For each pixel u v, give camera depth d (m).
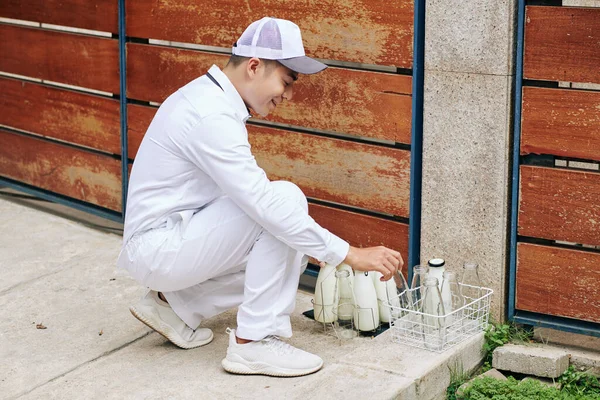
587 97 4.09
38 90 6.45
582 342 4.49
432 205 4.59
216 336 4.42
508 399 4.05
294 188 4.08
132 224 3.97
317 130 4.97
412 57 4.49
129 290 5.08
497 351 4.40
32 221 6.25
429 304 4.18
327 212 5.02
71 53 6.13
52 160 6.50
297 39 3.80
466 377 4.27
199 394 3.84
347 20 4.68
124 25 5.74
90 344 4.41
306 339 4.41
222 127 3.73
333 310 4.43
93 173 6.23
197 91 3.86
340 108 4.82
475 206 4.46
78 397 3.89
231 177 3.73
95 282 5.20
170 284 3.98
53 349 4.38
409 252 4.70
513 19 4.18
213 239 3.86
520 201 4.35
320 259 3.83
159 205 3.92
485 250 4.48
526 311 4.49
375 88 4.65
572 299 4.33
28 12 6.34
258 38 3.76
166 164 3.88
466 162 4.43
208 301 4.16
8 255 5.61
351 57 4.71
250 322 3.94
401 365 4.03
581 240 4.24
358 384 3.85
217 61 5.30
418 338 4.27
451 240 4.57
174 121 3.84
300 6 4.84
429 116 4.49
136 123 5.82
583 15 4.02
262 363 3.95
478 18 4.23
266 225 3.77
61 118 6.35
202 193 3.95
